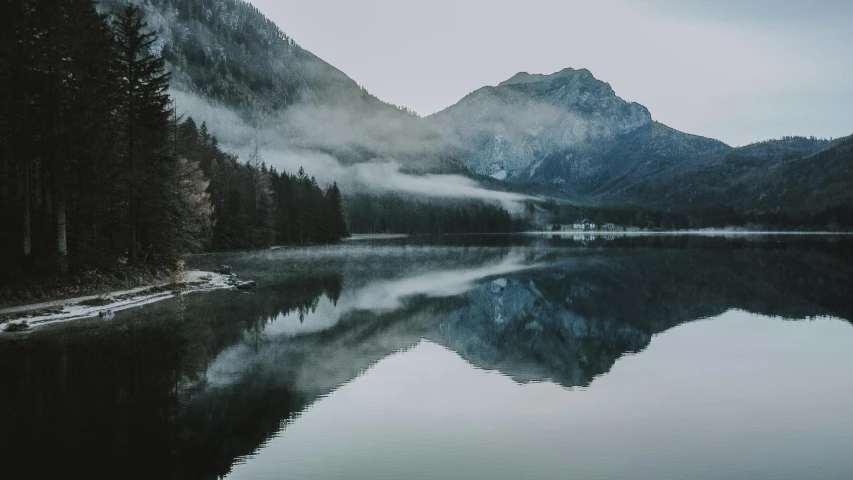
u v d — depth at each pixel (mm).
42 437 16234
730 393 22016
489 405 20312
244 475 14320
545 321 38188
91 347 26250
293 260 83000
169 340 28281
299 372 23953
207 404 19391
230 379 22453
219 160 108875
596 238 190000
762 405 20500
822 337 32594
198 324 32750
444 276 64875
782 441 17062
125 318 33219
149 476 14008
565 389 22484
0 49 32469
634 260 88188
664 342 31719
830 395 21625
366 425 18062
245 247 102125
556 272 69938
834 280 60250
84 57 37750
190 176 66625
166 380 21953
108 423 17391
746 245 131250
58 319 31766
